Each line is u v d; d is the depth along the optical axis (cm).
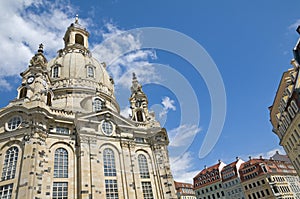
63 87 5488
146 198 4309
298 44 3112
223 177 9475
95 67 6419
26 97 4428
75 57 6462
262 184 8125
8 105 4309
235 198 8750
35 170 3512
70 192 3731
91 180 3872
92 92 5644
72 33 7956
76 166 4028
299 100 4850
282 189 7956
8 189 3356
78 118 4400
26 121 3962
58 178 3775
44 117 4069
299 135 5291
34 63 5069
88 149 4200
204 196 9738
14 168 3559
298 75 4906
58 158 3978
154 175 4691
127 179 4266
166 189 4531
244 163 9225
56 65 6119
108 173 4175
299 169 5866
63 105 5162
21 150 3703
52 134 4125
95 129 4516
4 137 3834
